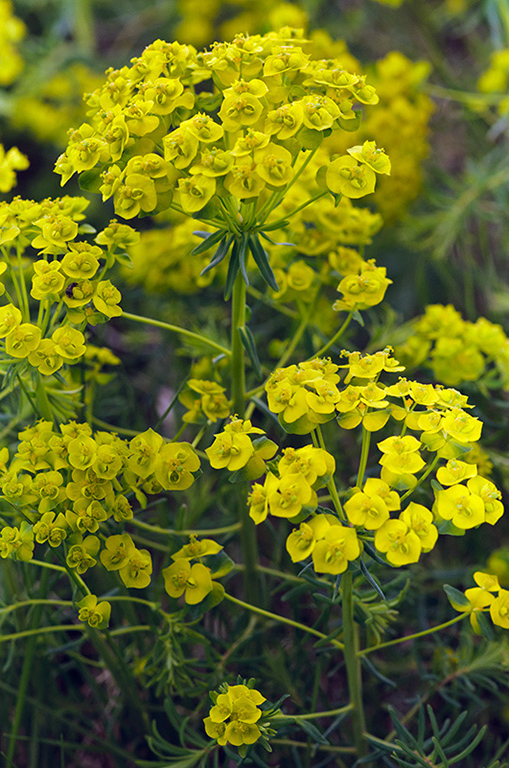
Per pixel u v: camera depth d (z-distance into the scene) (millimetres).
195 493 725
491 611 576
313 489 575
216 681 640
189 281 745
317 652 632
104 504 592
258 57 593
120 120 584
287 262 652
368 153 583
